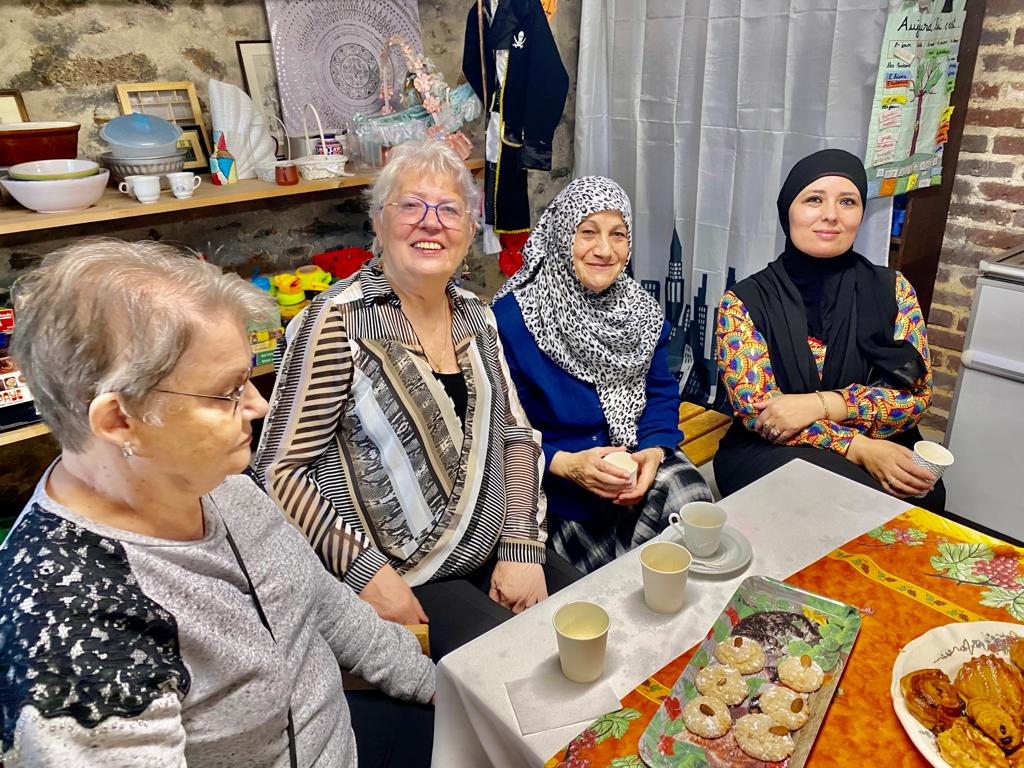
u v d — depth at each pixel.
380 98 2.69
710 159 2.88
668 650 0.97
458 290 1.61
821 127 2.52
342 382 1.40
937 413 2.97
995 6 2.43
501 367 1.65
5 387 1.82
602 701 0.89
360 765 1.10
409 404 1.44
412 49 2.68
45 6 1.98
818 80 2.48
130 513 0.77
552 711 0.88
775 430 1.89
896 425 1.93
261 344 2.27
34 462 2.22
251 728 0.83
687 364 3.24
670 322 3.29
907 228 2.58
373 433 1.43
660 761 0.80
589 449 1.82
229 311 0.76
